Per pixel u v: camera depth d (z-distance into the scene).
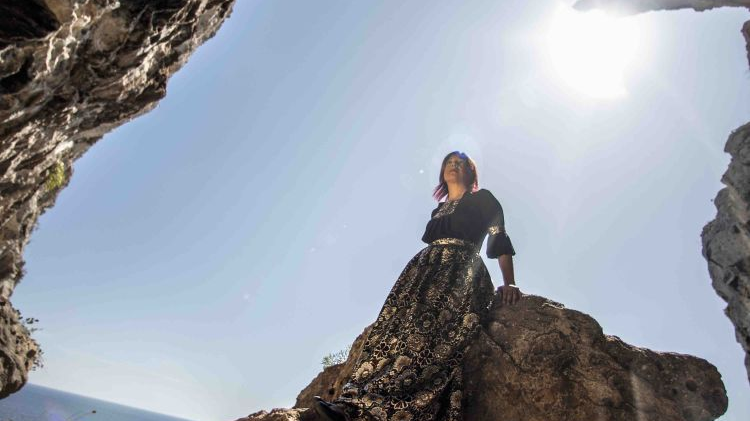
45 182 11.88
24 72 5.83
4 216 11.20
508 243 3.59
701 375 3.26
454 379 3.05
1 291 13.81
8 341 12.68
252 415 3.30
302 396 4.45
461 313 3.27
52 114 7.70
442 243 3.55
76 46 6.43
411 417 2.75
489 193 3.75
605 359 3.20
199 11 8.52
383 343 3.04
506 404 3.08
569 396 3.03
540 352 3.22
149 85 9.27
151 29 7.33
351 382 2.92
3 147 7.66
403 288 3.36
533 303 3.53
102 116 9.33
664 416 2.98
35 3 4.90
